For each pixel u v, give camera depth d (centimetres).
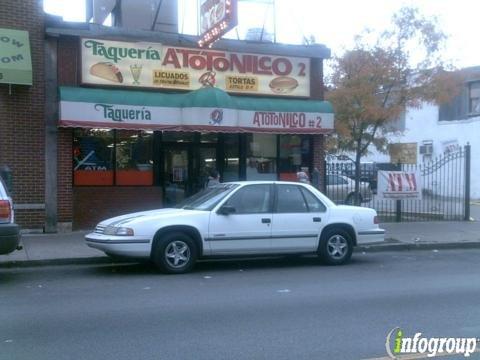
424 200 2203
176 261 1018
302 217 1098
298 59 1692
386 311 738
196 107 1468
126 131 1535
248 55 1630
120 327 656
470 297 826
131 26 1681
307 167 1738
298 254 1152
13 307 754
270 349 574
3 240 905
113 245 980
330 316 711
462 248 1424
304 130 1614
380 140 1925
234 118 1512
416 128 3189
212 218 1034
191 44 1566
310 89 1711
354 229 1143
